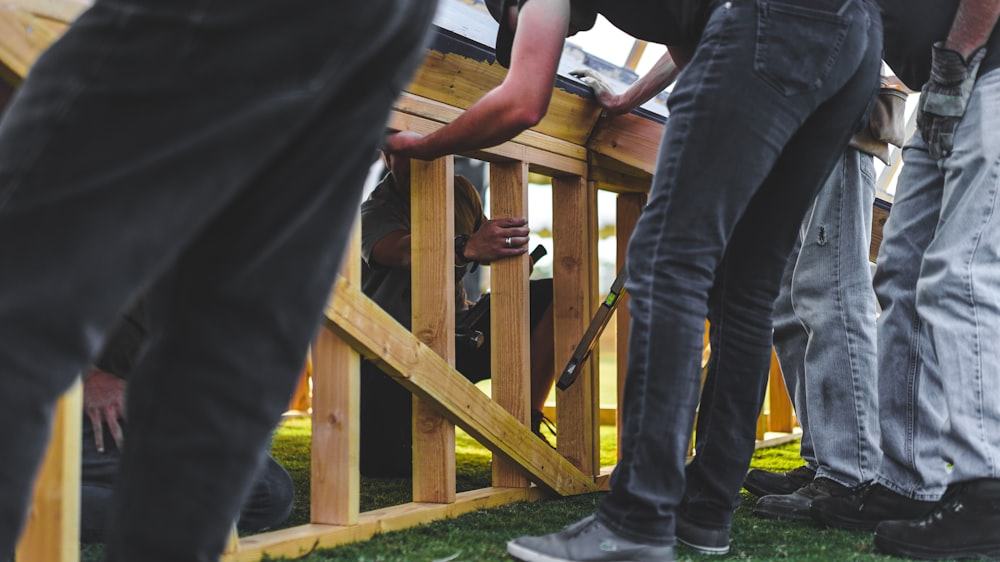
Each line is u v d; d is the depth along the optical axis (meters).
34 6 0.97
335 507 1.39
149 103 0.53
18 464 0.51
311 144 0.67
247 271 0.68
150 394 0.67
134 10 0.54
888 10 1.41
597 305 2.06
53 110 0.53
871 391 1.71
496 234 1.81
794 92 1.16
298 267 0.70
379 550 1.32
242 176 0.58
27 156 0.52
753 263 1.33
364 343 1.38
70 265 0.51
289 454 2.57
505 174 1.85
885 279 1.62
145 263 0.54
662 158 1.20
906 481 1.56
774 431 3.38
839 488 1.70
